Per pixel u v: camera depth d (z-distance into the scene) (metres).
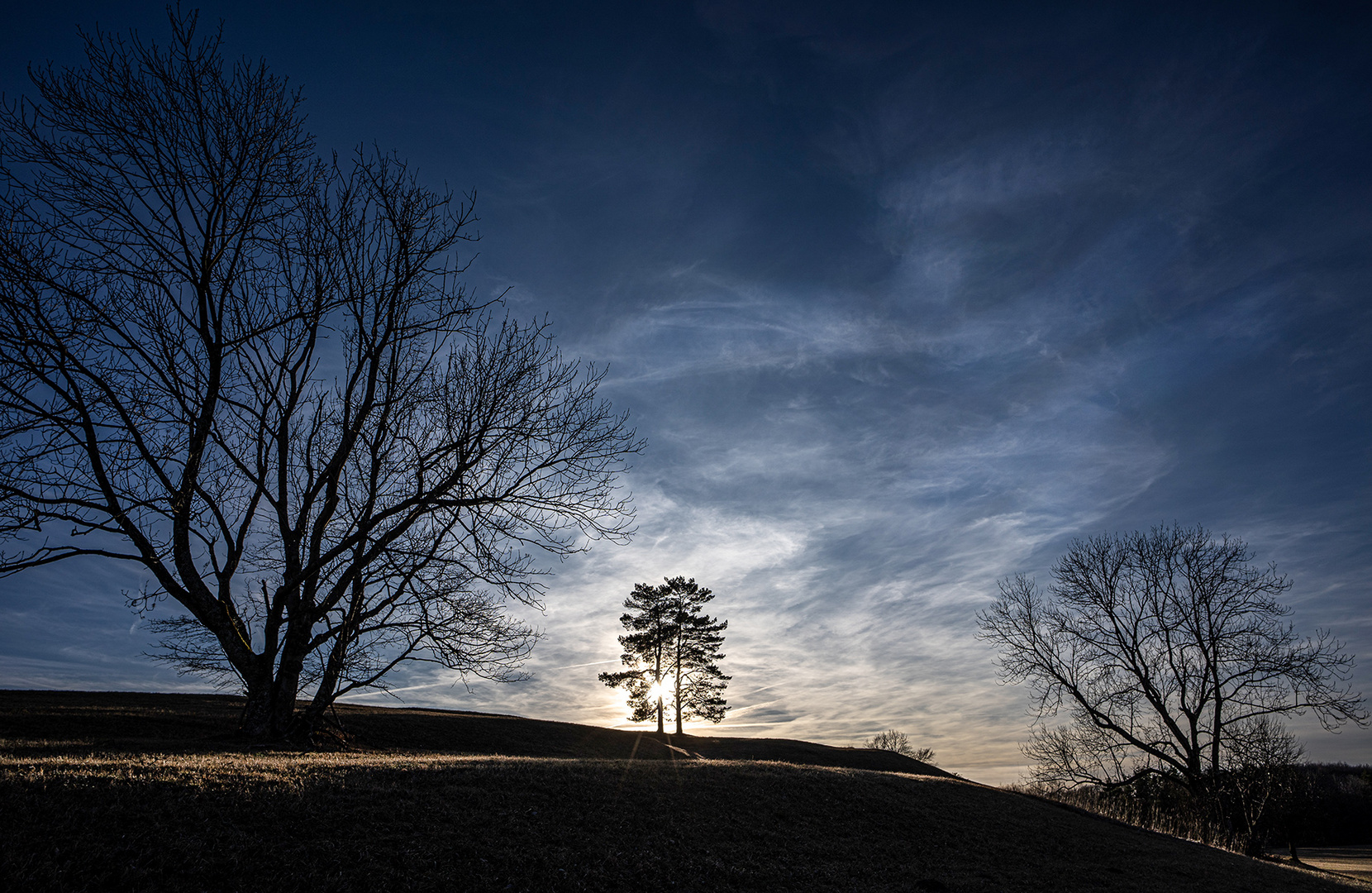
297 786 9.65
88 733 18.08
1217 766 30.20
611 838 10.28
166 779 8.99
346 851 8.11
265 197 16.91
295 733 16.41
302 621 16.88
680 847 10.53
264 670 16.58
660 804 12.30
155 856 7.18
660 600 52.75
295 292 17.31
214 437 16.92
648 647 51.69
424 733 25.62
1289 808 36.09
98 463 14.98
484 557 16.86
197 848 7.46
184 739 16.56
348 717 25.73
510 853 8.94
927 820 15.01
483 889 7.98
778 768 17.45
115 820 7.67
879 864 11.77
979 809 17.05
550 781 12.27
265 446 17.94
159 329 15.82
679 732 50.28
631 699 51.22
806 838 12.35
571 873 8.85
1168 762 30.88
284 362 17.67
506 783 11.67
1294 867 20.86
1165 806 30.20
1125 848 16.31
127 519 15.10
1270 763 29.48
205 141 16.36
